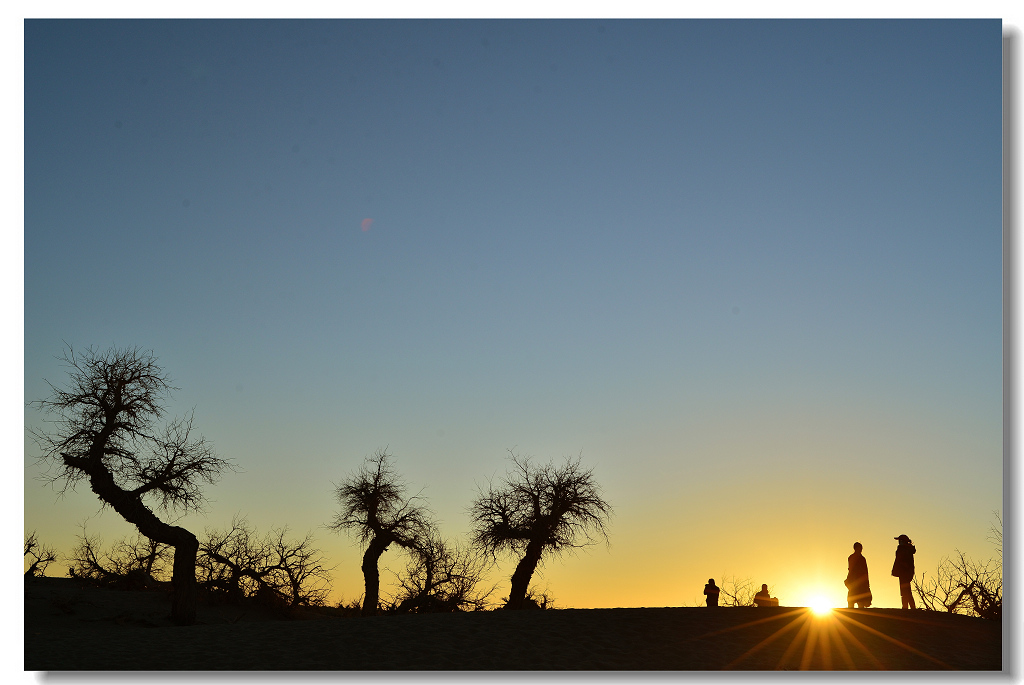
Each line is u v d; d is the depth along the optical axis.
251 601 39.91
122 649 20.17
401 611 42.31
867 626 22.11
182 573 32.03
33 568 40.50
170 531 32.00
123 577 40.72
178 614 31.61
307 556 40.72
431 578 43.09
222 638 21.97
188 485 31.86
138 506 31.44
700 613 24.17
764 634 21.30
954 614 24.08
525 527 42.22
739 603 36.25
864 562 25.25
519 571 42.06
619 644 20.47
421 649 19.98
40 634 23.52
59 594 35.53
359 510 43.78
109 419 31.08
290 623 24.89
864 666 18.05
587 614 24.52
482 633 21.92
